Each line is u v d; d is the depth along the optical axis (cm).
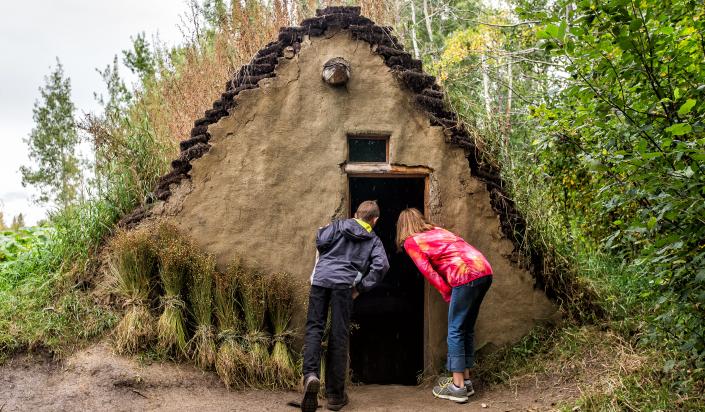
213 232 527
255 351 487
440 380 495
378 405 467
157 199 542
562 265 556
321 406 461
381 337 760
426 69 763
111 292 505
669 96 360
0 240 745
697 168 307
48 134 1438
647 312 495
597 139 480
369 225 484
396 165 547
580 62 357
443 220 545
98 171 584
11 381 436
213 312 500
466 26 1241
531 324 546
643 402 395
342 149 544
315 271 468
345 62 539
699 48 360
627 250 548
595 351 487
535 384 478
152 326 484
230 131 537
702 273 324
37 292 518
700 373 392
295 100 543
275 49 550
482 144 566
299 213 536
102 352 468
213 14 923
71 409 415
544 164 559
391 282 816
